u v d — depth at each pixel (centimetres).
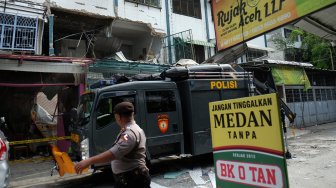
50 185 710
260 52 2086
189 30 1521
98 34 1402
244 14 440
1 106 1115
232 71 869
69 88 1102
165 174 728
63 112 1084
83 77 1081
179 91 795
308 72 1875
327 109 1962
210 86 800
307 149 941
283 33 2334
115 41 1479
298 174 643
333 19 443
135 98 704
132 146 282
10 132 1118
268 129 242
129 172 286
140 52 1608
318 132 1401
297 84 1694
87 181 730
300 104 1727
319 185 555
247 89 878
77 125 695
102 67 1139
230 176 276
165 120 733
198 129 766
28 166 915
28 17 986
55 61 1019
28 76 1027
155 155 717
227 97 832
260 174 249
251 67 1219
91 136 647
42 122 1167
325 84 2036
